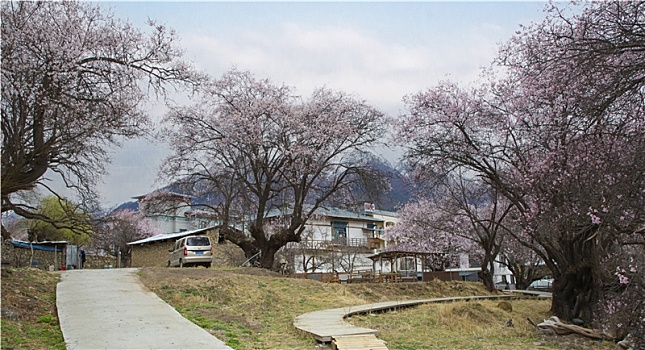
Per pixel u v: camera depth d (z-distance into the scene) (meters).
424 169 22.19
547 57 13.22
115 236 43.94
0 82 11.52
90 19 14.12
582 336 15.85
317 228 48.03
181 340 9.43
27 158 12.89
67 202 21.11
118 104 14.38
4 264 18.33
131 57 14.82
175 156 28.12
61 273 19.53
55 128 13.15
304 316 14.39
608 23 11.16
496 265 58.16
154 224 49.84
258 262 27.95
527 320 19.14
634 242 13.33
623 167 12.27
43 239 43.34
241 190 27.25
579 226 15.95
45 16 13.19
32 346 8.82
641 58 10.86
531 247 21.47
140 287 16.34
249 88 27.94
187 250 26.42
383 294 24.98
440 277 35.16
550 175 16.38
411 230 38.31
